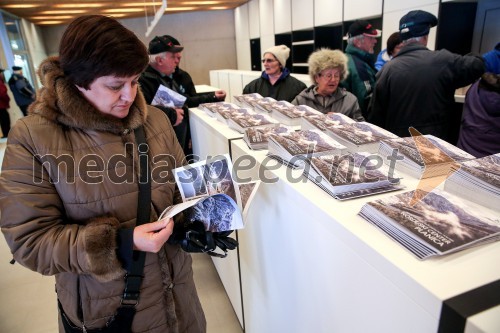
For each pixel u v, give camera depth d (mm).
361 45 2613
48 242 804
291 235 1020
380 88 2150
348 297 758
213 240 958
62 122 851
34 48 10516
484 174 807
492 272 553
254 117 1709
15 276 2498
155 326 1017
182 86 3064
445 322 491
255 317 1572
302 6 6793
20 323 2039
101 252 818
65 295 954
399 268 573
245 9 10273
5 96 6820
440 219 678
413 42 2059
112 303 953
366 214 745
